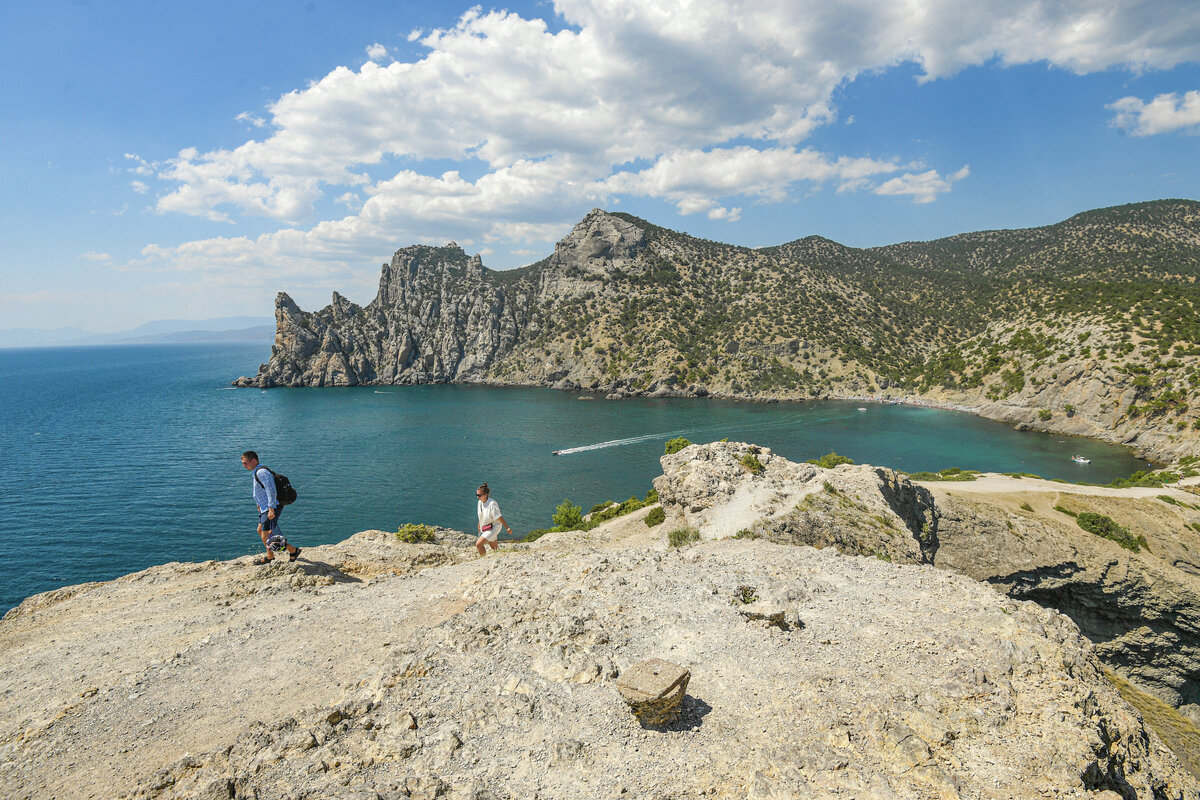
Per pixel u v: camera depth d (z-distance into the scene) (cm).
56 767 764
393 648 1045
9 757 787
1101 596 4794
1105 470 9862
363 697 877
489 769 740
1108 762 873
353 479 9062
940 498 5222
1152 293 14575
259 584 1490
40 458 10012
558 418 15312
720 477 3481
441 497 8231
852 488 3734
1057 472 9762
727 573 1420
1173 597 4622
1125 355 12669
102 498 7612
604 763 752
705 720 848
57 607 1394
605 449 11419
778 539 2880
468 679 932
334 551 1958
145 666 1042
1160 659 4775
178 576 1593
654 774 737
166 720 871
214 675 1005
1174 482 7138
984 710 874
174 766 731
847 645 1062
